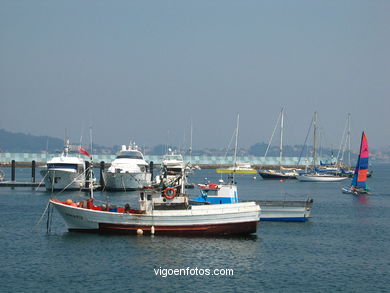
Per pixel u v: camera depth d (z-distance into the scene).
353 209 79.75
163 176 53.16
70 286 35.56
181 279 37.25
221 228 49.09
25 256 42.91
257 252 45.16
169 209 50.09
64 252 44.03
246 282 36.94
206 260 42.12
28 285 35.69
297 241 50.28
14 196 92.00
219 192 58.06
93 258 42.22
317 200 95.19
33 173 118.38
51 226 56.50
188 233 49.09
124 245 46.25
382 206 84.88
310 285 36.62
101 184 106.81
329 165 193.62
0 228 55.25
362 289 36.03
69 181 97.38
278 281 37.31
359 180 110.00
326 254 45.53
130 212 50.34
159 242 47.34
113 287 35.44
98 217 50.09
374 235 55.28
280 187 134.75
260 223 60.03
